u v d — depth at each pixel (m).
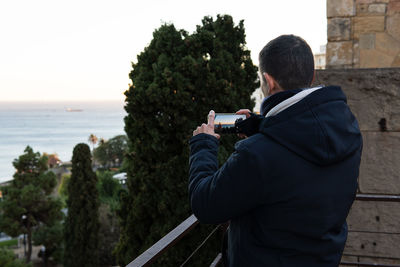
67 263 26.88
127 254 11.83
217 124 1.34
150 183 11.04
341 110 1.09
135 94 11.23
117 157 118.62
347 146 1.06
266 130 1.07
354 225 3.42
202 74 11.20
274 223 1.06
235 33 12.09
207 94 11.20
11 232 38.25
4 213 38.59
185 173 10.87
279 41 1.17
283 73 1.15
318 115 1.05
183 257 10.20
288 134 1.04
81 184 26.67
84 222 26.42
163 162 11.30
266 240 1.08
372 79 3.21
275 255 1.07
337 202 1.08
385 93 3.19
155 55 11.77
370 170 3.30
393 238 3.33
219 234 10.05
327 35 5.00
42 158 40.12
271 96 1.14
